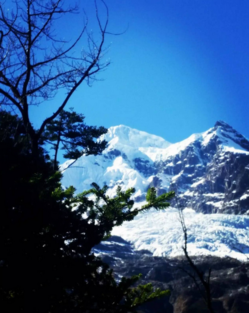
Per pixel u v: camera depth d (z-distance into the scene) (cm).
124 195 945
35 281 830
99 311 909
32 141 1118
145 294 971
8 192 840
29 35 1273
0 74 1242
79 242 880
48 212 857
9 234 829
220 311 11706
